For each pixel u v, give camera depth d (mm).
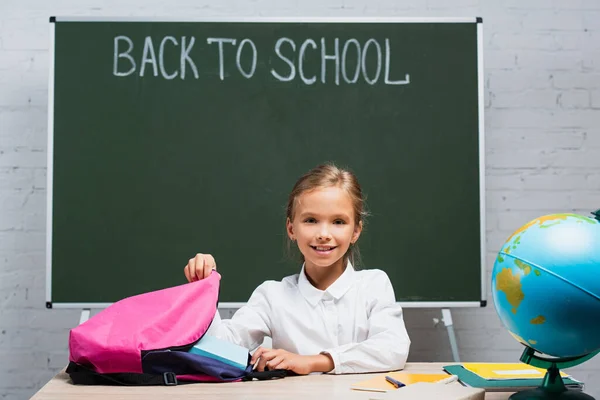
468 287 2211
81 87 2203
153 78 2213
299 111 2221
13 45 2396
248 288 2197
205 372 1045
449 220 2219
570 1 2451
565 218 891
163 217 2199
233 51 2223
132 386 1011
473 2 2438
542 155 2443
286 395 956
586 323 848
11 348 2391
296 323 1337
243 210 2207
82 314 2207
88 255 2184
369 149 2221
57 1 2408
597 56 2451
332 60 2227
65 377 1073
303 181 1319
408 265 2213
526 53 2445
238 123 2213
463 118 2227
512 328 909
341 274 1371
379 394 922
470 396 915
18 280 2391
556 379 940
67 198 2188
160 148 2205
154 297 1128
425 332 2432
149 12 2408
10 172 2387
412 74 2230
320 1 2420
